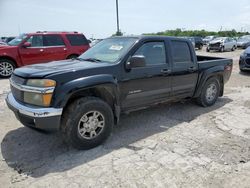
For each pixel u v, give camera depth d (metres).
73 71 3.73
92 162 3.58
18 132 4.64
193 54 5.54
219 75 6.25
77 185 3.07
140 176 3.23
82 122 3.83
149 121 5.16
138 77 4.46
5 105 6.28
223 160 3.62
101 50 4.83
